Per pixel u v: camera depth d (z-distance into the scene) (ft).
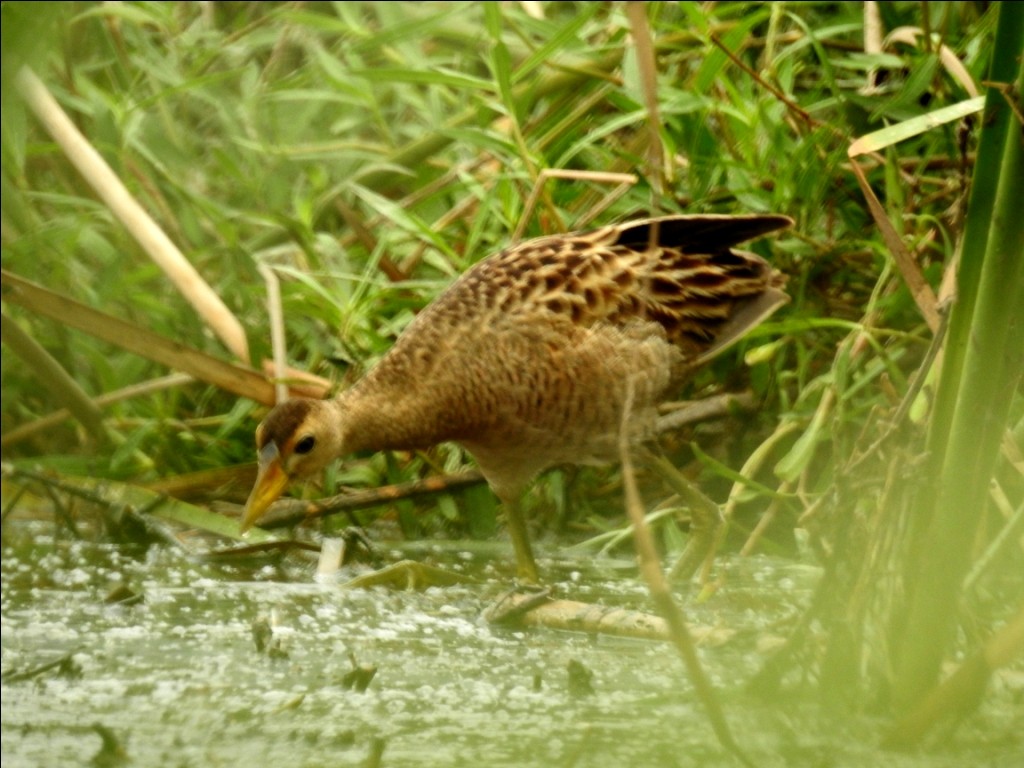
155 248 31.89
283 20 39.45
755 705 19.80
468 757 18.11
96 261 36.14
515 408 28.19
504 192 32.37
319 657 23.03
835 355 30.37
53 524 31.94
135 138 34.88
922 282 24.16
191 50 38.29
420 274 35.14
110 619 25.13
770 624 22.99
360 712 20.13
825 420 28.60
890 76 34.06
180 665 22.41
